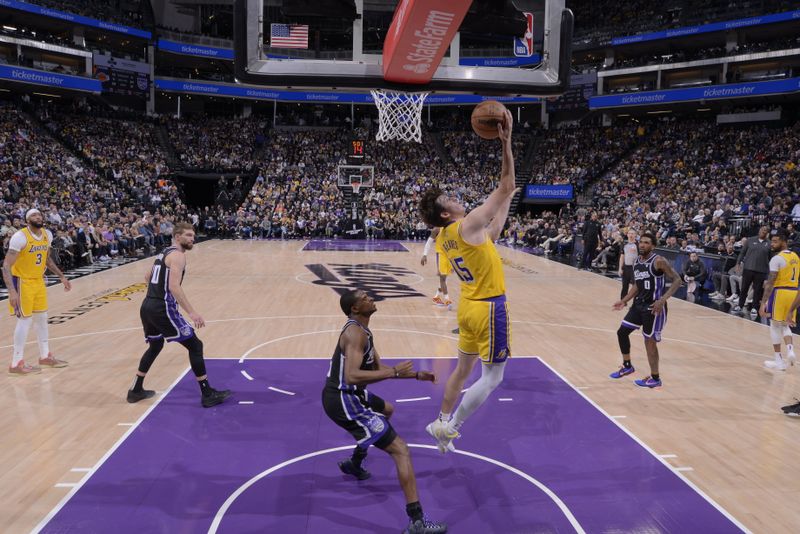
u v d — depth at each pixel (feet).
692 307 36.91
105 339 26.23
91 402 18.12
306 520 11.48
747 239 34.96
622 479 13.38
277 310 34.06
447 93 19.42
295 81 18.45
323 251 68.80
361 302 12.23
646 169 96.37
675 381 21.06
